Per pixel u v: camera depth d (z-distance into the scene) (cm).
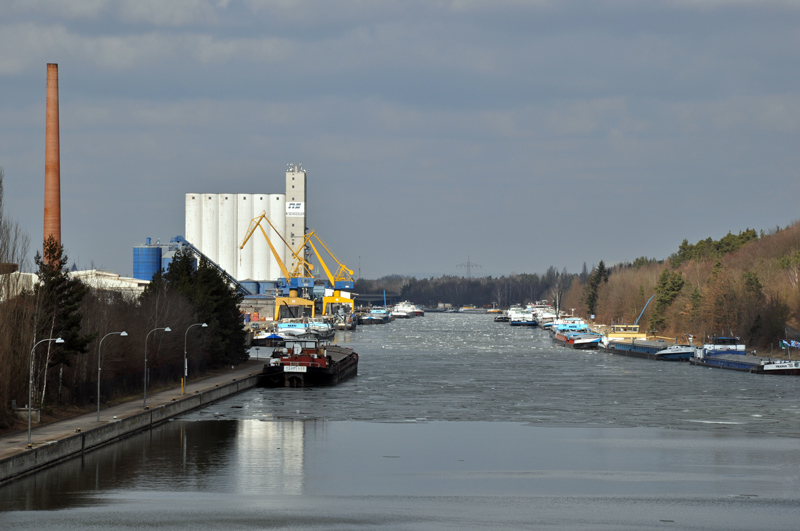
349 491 11038
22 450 11188
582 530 9394
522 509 10231
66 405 15050
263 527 9375
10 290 14475
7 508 9962
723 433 15375
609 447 14038
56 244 15512
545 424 16338
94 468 12062
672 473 12181
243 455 13162
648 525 9631
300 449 13675
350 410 17962
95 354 16350
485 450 13762
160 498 10531
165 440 14200
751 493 11056
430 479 11756
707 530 9462
